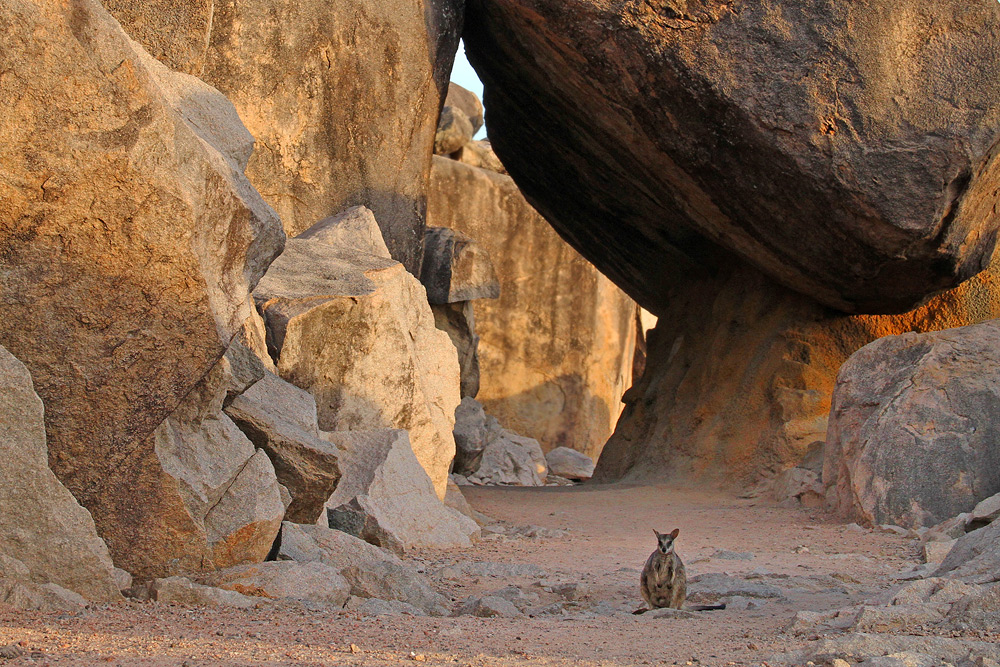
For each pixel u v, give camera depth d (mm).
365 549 7965
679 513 14648
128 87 5844
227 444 6758
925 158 14828
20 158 5680
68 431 5969
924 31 15039
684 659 4863
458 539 10492
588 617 6449
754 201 16000
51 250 5832
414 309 12922
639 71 15383
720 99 15156
